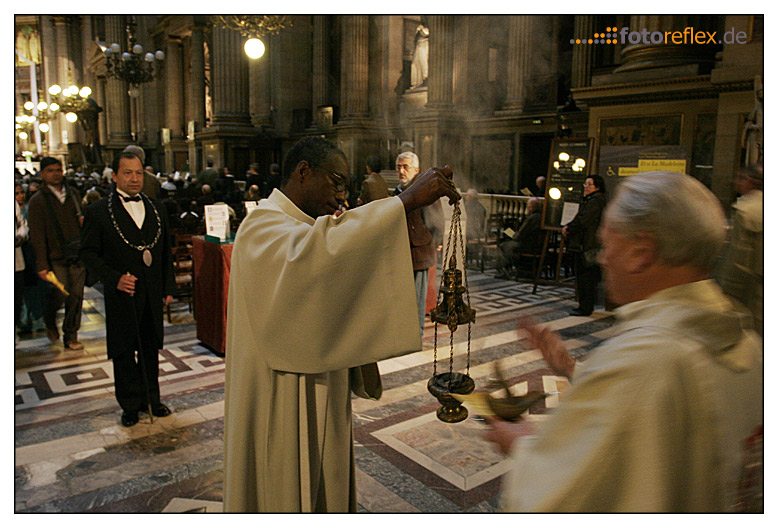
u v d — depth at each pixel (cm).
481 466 319
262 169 2248
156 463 329
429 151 1556
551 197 800
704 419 94
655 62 716
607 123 779
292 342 133
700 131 685
